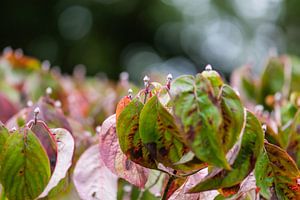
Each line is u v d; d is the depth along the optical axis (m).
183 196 0.77
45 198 0.77
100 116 1.26
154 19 7.59
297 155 0.91
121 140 0.73
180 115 0.67
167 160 0.71
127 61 7.53
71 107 1.29
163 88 0.72
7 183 0.73
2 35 6.96
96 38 7.18
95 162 0.86
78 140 0.98
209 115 0.67
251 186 0.76
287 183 0.76
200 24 8.00
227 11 7.99
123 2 7.39
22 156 0.73
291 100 1.04
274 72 1.29
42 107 0.92
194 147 0.67
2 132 0.75
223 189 0.73
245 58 7.67
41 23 7.07
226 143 0.68
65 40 7.06
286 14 7.86
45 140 0.79
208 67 0.72
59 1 7.12
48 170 0.73
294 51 7.60
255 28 7.95
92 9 7.27
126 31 7.53
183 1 7.96
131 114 0.73
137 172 0.77
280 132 0.96
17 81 1.42
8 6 6.95
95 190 0.85
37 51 6.95
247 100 1.32
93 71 6.90
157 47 7.88
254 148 0.70
